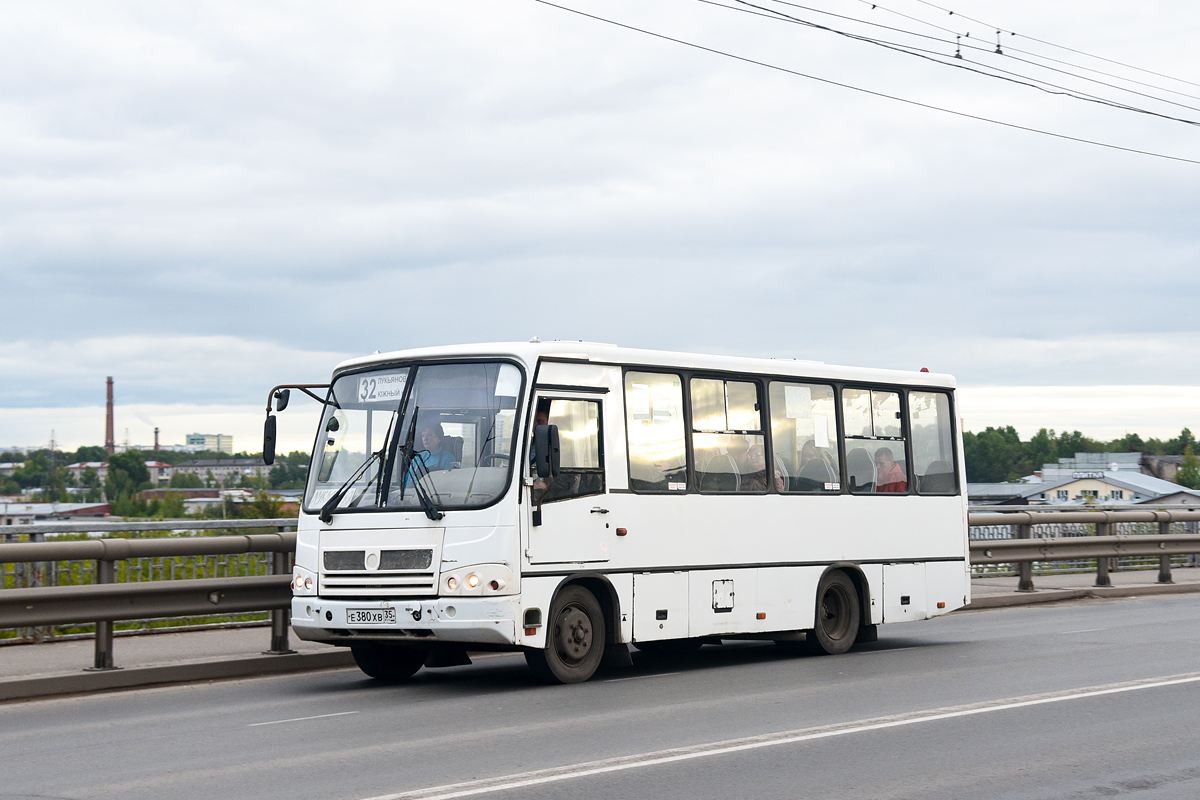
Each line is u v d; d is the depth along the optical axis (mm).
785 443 15172
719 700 11406
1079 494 79875
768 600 14672
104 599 12617
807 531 15234
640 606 13281
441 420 12570
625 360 13461
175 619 16594
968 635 17641
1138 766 8375
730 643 17844
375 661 13438
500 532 11992
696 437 14133
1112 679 12453
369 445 12836
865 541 15984
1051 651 15070
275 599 14117
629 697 11688
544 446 11953
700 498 14023
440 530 12109
